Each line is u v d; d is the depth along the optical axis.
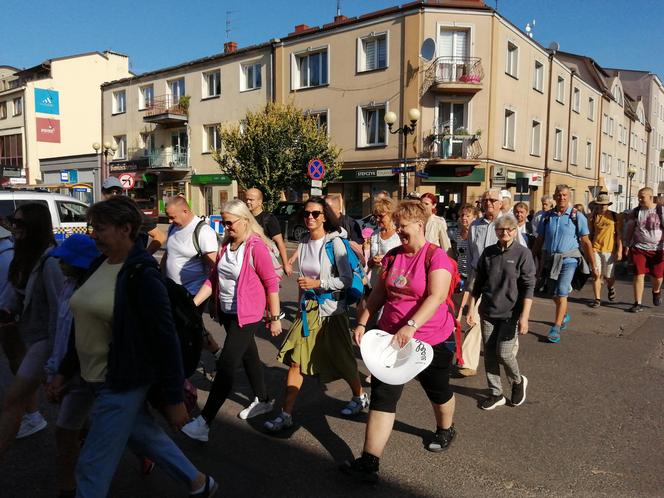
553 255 6.26
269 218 6.23
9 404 2.96
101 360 2.48
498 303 4.11
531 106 25.11
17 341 3.77
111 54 40.69
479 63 21.05
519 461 3.39
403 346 2.95
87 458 2.33
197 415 4.07
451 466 3.33
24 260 3.15
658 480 3.15
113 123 33.34
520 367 5.34
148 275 2.37
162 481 3.17
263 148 20.45
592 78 35.00
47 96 36.50
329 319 3.87
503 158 22.95
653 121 54.00
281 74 24.55
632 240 8.14
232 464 3.36
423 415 4.13
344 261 3.88
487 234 4.91
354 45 22.33
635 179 46.91
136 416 2.42
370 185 22.89
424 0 20.88
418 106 21.09
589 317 7.67
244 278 3.72
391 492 3.04
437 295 3.06
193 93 28.56
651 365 5.39
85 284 2.49
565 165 29.64
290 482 3.14
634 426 3.91
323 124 23.73
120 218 2.42
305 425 3.95
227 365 3.63
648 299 9.19
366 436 3.12
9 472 3.22
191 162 29.02
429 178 21.36
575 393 4.60
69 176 29.69
